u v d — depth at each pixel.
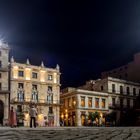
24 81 66.12
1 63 63.53
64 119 76.25
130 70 89.50
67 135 8.73
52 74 71.38
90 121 71.56
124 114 80.19
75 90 72.50
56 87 71.38
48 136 8.08
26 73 67.00
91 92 74.56
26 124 63.38
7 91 61.94
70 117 73.75
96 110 74.62
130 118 80.44
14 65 65.38
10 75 64.75
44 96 68.88
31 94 66.81
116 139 6.79
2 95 61.50
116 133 10.62
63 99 78.06
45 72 70.19
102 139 6.75
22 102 64.00
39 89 68.44
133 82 84.88
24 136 7.96
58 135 8.70
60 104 70.38
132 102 83.62
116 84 80.69
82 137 7.64
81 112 71.81
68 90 80.50
